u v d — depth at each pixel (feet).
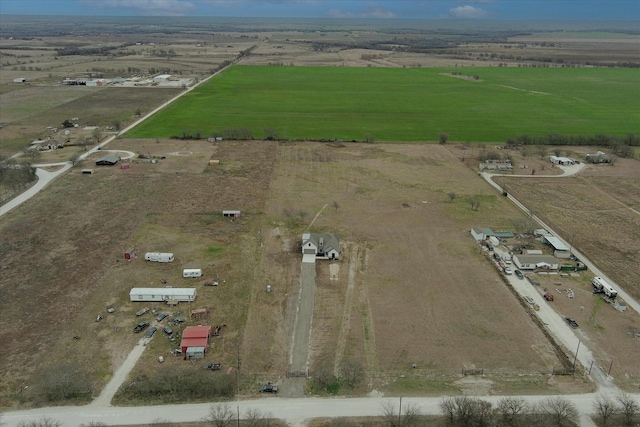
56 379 179.83
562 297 244.01
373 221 328.08
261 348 204.64
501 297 242.99
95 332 211.20
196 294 240.12
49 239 293.02
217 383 181.16
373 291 247.29
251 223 321.32
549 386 186.19
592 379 190.19
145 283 248.73
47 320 217.97
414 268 269.44
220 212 336.70
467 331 217.56
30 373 186.70
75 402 174.09
